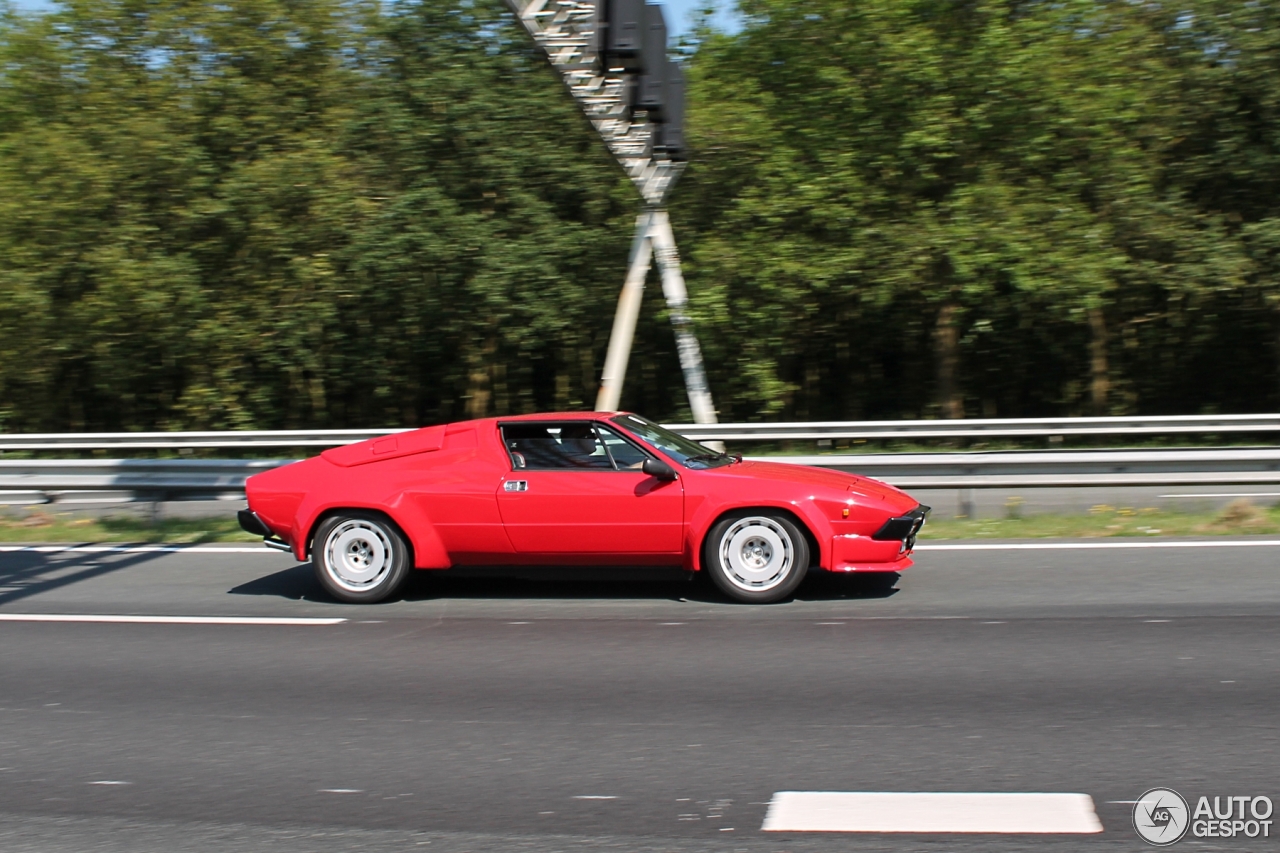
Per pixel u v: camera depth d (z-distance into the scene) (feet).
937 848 11.76
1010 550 28.48
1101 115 51.44
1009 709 16.21
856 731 15.43
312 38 60.44
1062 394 77.20
